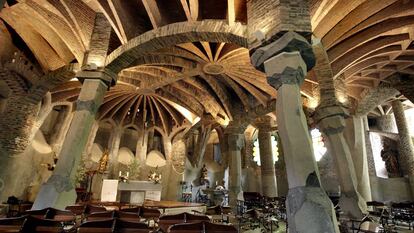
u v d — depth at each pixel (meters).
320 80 9.42
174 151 21.17
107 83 9.29
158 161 21.20
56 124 16.47
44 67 12.30
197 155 21.25
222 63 12.30
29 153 13.76
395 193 18.22
